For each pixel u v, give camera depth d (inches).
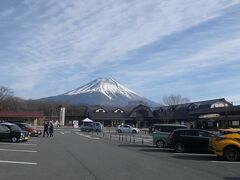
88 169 634.8
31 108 5713.6
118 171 617.9
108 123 5012.3
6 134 1334.9
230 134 842.2
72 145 1246.9
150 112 4569.4
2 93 5059.1
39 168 640.4
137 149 1147.3
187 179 549.6
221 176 588.1
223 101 3425.2
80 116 5521.7
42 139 1608.0
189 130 1048.2
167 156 924.6
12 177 537.0
